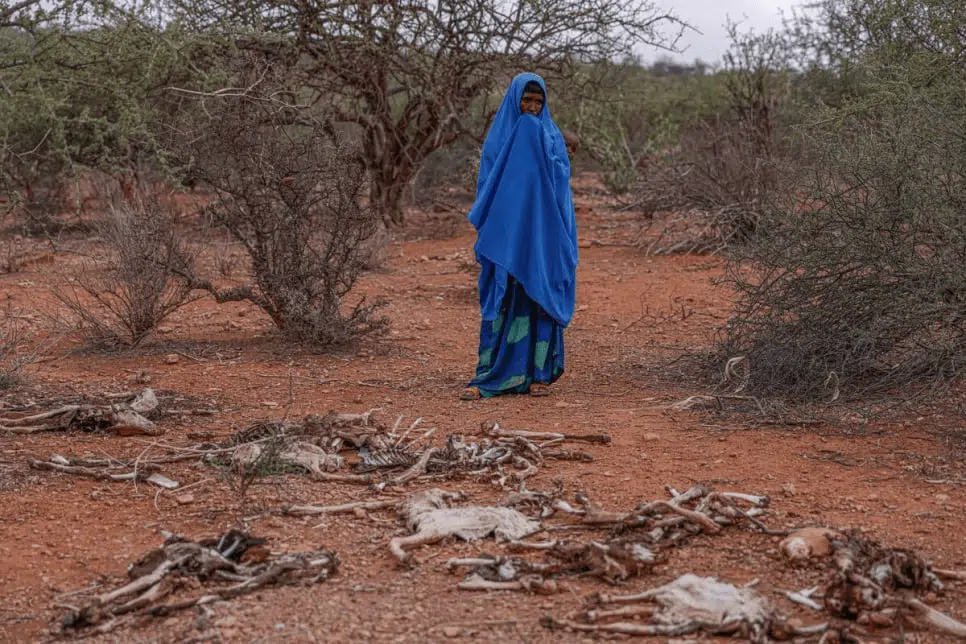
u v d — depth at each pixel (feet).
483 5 43.98
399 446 17.08
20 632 10.89
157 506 14.52
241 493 14.60
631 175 58.95
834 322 20.53
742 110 49.80
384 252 42.19
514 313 21.22
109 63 32.24
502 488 15.16
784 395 20.18
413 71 45.37
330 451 16.85
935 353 18.63
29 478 15.72
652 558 11.97
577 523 13.61
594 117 54.24
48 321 28.99
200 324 29.32
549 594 11.43
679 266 38.75
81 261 36.58
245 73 26.30
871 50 29.81
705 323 28.71
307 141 25.34
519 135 20.83
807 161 26.25
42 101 29.71
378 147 49.19
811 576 11.82
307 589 11.64
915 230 19.51
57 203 48.39
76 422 18.56
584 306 31.89
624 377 22.93
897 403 18.53
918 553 12.44
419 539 12.88
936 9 25.95
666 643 10.23
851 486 15.01
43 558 12.80
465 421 19.25
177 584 11.62
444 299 33.78
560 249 21.01
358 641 10.37
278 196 25.53
